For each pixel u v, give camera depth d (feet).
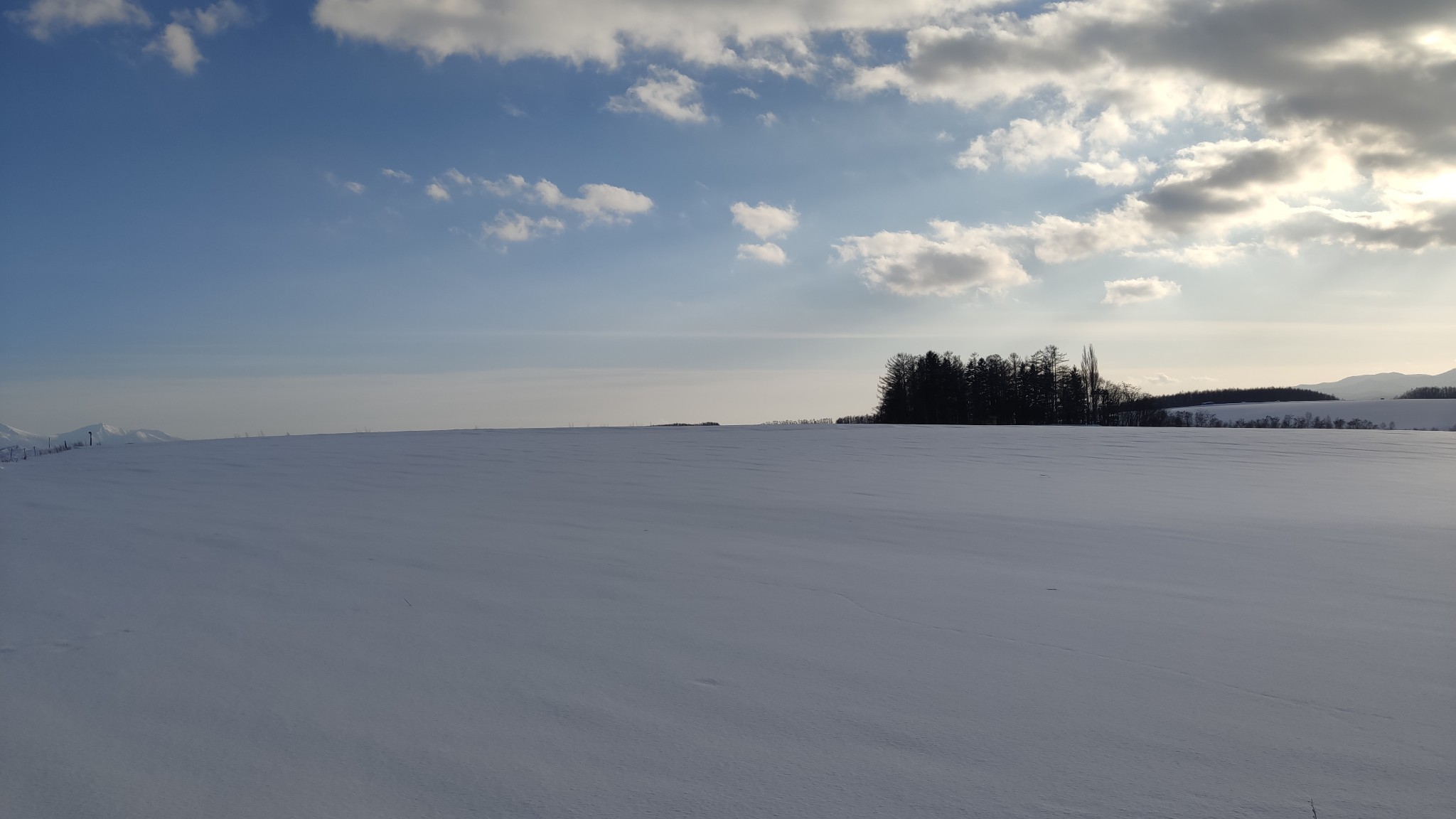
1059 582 16.85
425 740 9.02
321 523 23.36
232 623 13.37
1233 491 34.12
